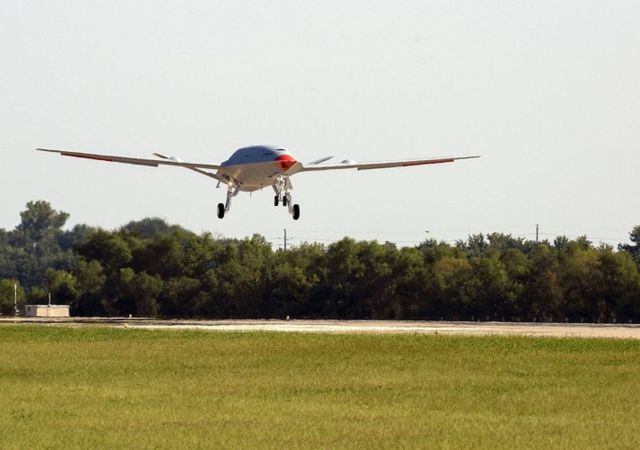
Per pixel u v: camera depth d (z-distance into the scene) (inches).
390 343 7185.0
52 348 7150.6
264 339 7637.8
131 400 4635.8
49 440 3671.3
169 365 6058.1
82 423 4008.4
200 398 4702.3
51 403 4544.8
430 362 6127.0
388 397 4731.8
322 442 3631.9
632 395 4790.8
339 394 4830.2
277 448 3528.5
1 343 7568.9
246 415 4207.7
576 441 3668.8
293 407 4424.2
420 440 3671.3
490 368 5836.6
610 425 3993.6
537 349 6796.3
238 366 5994.1
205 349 6958.7
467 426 3954.2
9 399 4667.8
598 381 5290.4
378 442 3634.4
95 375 5610.2
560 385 5142.7
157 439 3686.0
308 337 7775.6
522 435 3777.1
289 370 5782.5
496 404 4522.6
